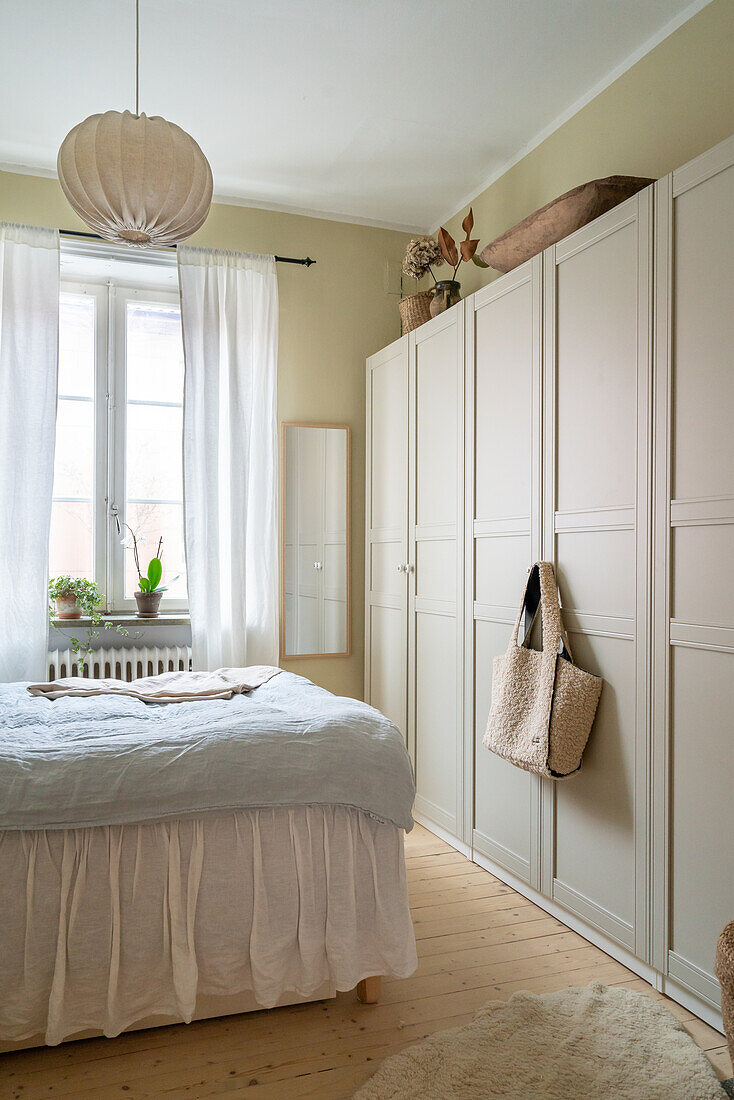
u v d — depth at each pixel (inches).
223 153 133.6
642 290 85.6
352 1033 76.5
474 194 147.4
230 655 142.9
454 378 124.8
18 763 70.9
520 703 99.4
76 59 107.5
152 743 75.5
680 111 99.3
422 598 134.8
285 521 153.9
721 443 75.5
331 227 157.8
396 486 145.6
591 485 93.8
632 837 86.4
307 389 156.0
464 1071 69.1
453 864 119.1
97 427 147.2
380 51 106.2
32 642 129.8
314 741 78.2
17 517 128.9
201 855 73.2
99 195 81.8
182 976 71.6
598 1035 74.3
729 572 74.4
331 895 76.3
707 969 76.7
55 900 69.6
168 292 153.4
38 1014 69.3
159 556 150.8
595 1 96.1
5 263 129.4
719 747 75.6
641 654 85.4
